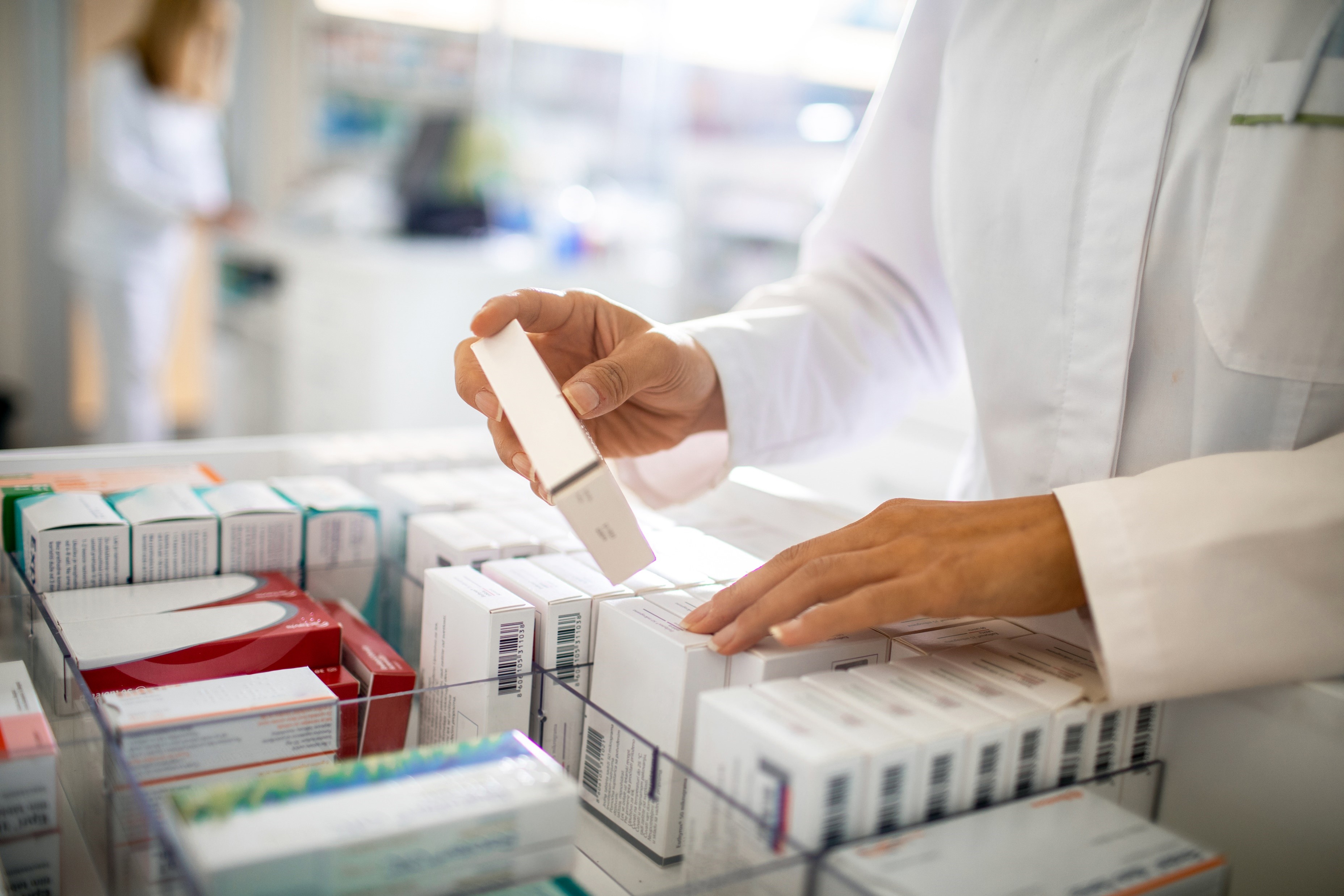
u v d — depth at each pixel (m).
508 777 0.42
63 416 3.31
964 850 0.39
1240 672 0.45
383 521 0.78
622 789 0.48
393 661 0.57
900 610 0.47
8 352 3.23
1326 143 0.52
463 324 2.71
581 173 3.80
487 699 0.51
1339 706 0.43
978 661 0.50
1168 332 0.59
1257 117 0.54
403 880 0.38
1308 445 0.55
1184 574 0.46
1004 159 0.65
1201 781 0.49
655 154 3.87
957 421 1.63
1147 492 0.48
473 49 3.93
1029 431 0.67
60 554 0.60
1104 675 0.46
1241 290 0.55
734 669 0.49
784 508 0.79
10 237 3.17
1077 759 0.46
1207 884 0.40
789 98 3.11
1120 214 0.59
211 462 0.84
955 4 0.74
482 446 0.90
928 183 0.79
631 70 3.87
